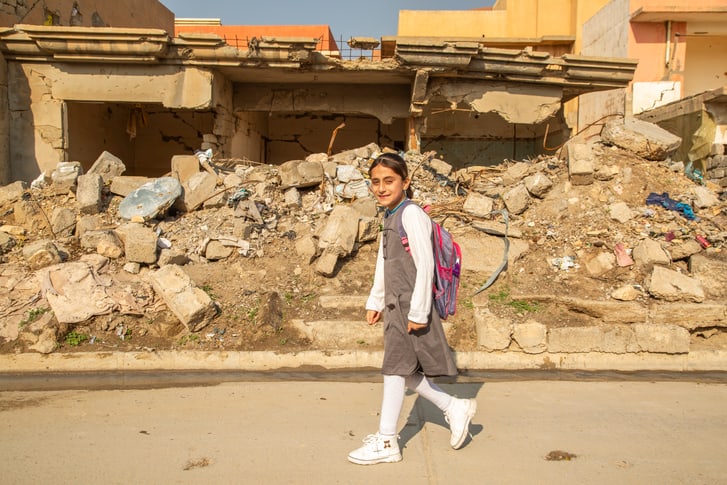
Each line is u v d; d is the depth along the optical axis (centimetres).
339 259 608
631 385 456
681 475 287
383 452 301
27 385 456
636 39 1427
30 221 657
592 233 629
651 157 750
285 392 435
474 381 469
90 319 514
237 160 838
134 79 984
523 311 541
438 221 673
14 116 982
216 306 534
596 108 1581
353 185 708
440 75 1011
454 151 1534
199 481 281
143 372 481
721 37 1512
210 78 984
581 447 324
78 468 296
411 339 301
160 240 621
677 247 599
